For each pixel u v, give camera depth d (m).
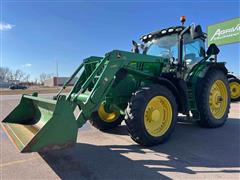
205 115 5.23
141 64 4.38
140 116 3.87
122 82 4.44
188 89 5.19
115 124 5.37
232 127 5.53
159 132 4.19
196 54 5.59
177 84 4.75
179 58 5.09
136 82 4.53
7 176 3.00
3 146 4.27
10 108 10.91
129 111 3.91
